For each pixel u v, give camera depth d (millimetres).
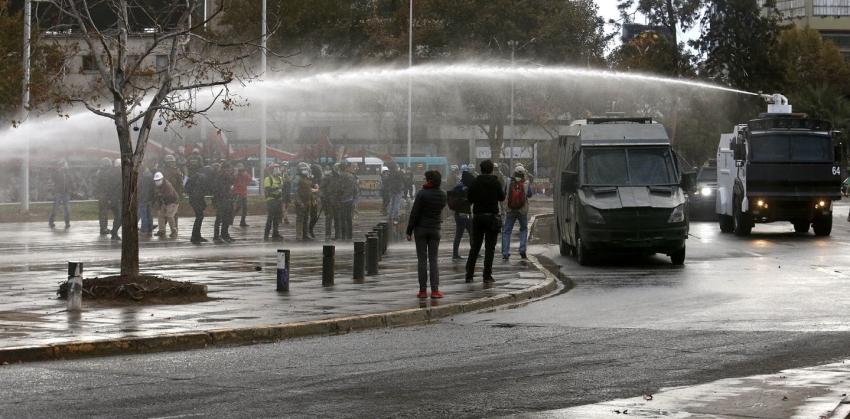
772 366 13641
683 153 103562
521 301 22172
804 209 42500
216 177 38000
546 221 59438
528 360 14289
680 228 30328
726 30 98312
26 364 14180
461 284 24375
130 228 20750
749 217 43000
